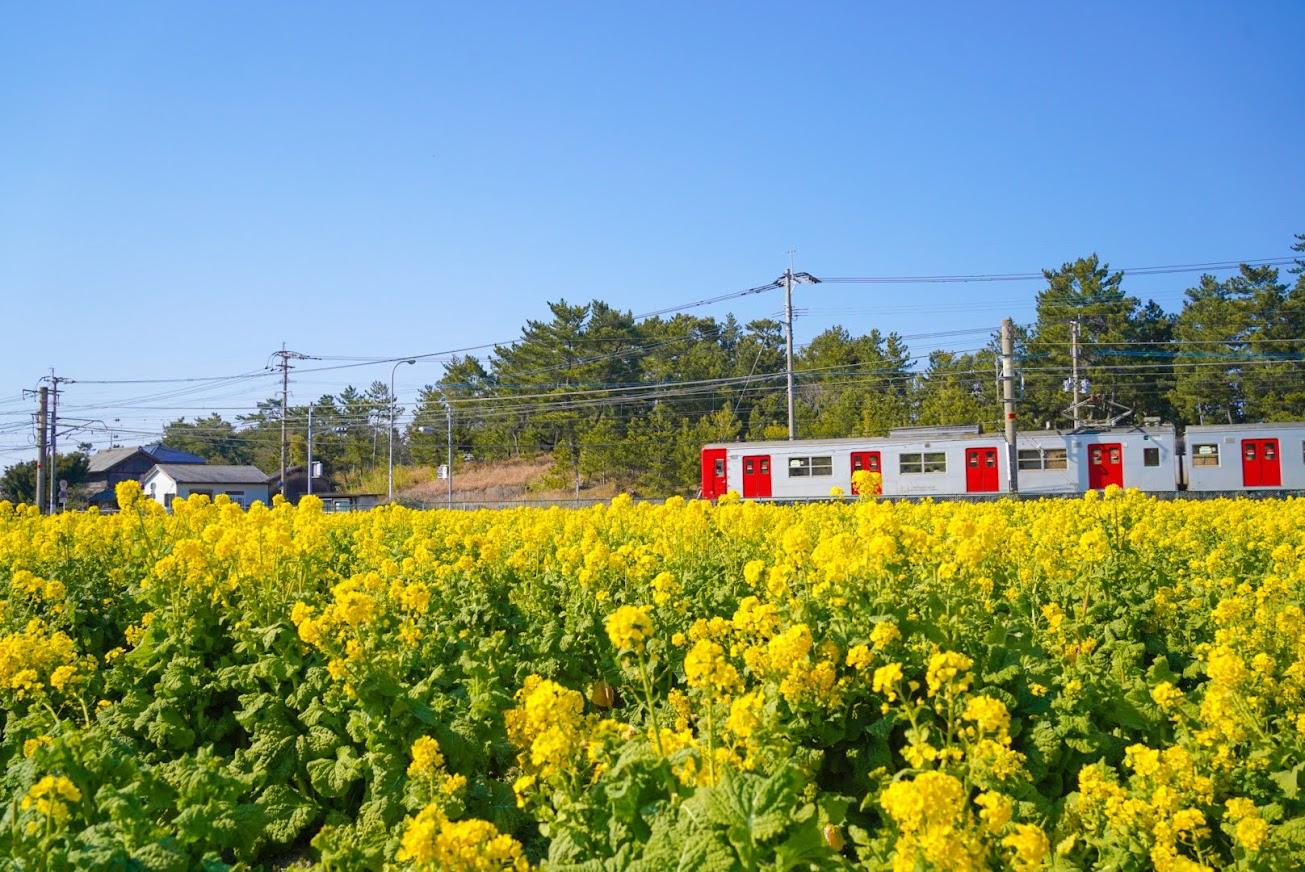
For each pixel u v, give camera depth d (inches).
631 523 569.9
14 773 171.6
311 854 234.7
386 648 256.8
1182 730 220.7
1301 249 2388.0
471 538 400.8
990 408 2642.7
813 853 133.2
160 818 189.0
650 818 149.8
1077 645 283.4
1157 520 550.6
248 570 313.9
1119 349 2495.1
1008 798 141.4
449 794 195.8
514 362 2938.0
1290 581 343.0
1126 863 171.2
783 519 557.3
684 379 2930.6
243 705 263.1
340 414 3878.0
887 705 198.4
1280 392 2351.1
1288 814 191.6
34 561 427.8
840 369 2987.2
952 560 270.4
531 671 296.5
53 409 2252.7
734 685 192.1
